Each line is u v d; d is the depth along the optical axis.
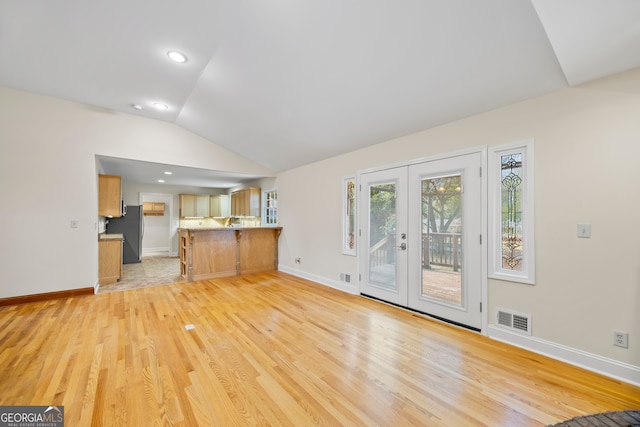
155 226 9.03
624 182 1.87
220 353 2.24
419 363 2.11
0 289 3.33
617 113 1.90
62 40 2.48
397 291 3.46
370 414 1.57
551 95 2.20
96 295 3.86
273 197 6.29
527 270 2.34
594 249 1.99
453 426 1.47
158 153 4.49
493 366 2.06
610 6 1.31
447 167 2.92
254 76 2.89
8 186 3.38
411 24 1.89
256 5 2.01
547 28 1.50
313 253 4.86
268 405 1.64
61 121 3.69
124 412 1.56
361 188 3.97
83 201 3.84
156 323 2.86
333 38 2.17
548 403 1.65
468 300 2.75
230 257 5.21
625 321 1.87
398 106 2.81
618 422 1.05
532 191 2.29
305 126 3.71
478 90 2.33
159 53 2.65
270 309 3.32
